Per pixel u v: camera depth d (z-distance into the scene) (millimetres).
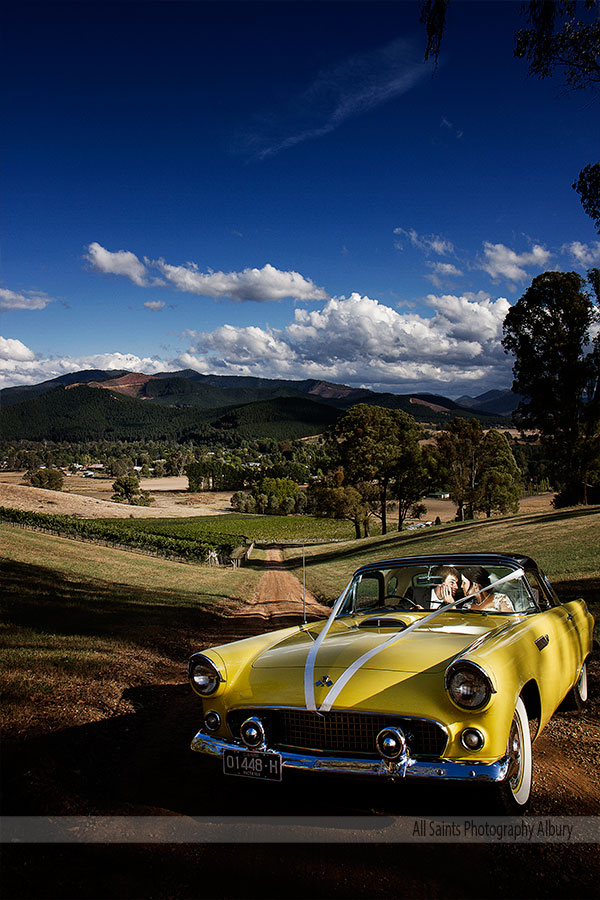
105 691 6387
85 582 20016
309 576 33062
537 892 2686
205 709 3844
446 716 3191
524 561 4953
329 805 3594
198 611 16469
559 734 4945
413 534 48719
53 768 4086
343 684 3498
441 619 4387
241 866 2922
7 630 9477
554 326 41750
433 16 10758
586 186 15586
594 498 52719
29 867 2904
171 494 186750
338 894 2682
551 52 12500
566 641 4801
